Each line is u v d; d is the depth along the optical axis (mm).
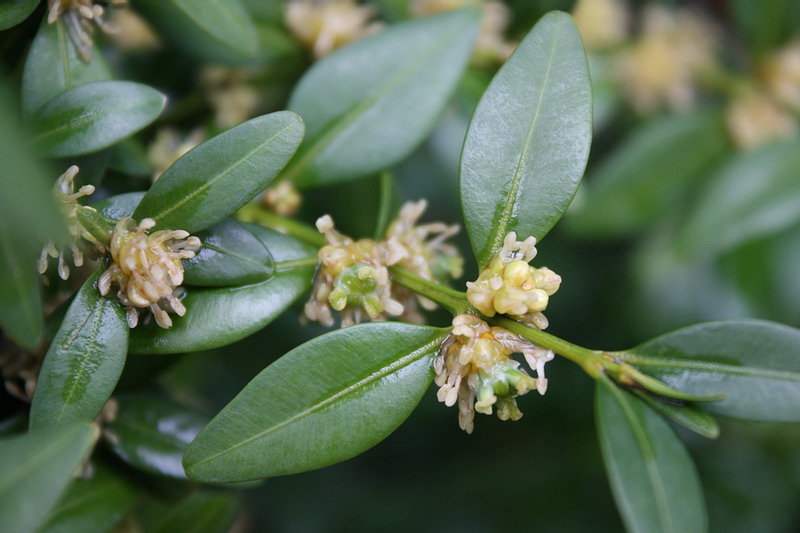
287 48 182
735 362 148
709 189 208
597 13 212
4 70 153
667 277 220
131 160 163
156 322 146
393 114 169
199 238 146
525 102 150
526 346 146
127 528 167
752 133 215
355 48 169
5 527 127
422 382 146
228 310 147
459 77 170
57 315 148
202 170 143
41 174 125
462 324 146
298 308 163
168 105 186
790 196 207
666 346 149
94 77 153
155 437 158
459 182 150
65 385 141
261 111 190
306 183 168
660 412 148
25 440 129
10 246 135
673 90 219
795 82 214
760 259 218
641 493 144
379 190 188
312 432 144
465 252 217
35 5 148
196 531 169
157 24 168
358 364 145
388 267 152
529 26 186
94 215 143
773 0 212
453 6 186
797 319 218
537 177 150
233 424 142
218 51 171
